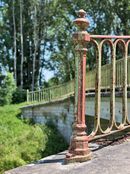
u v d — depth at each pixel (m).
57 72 55.06
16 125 27.89
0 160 17.81
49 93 30.83
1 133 23.91
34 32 52.81
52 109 25.48
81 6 49.75
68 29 52.91
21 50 53.22
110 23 48.16
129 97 8.58
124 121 6.07
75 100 5.35
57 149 21.12
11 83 44.50
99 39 5.62
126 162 4.79
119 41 5.87
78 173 4.58
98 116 5.63
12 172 5.01
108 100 12.05
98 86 5.64
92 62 41.94
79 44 5.36
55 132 23.80
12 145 20.47
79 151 5.12
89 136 5.42
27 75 55.47
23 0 54.66
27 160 18.86
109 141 6.06
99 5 48.59
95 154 5.34
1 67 55.28
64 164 5.08
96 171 4.57
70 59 51.75
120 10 47.34
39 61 55.41
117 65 10.90
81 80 5.35
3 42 55.12
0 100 43.50
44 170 4.89
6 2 54.78
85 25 5.39
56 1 52.81
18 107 34.94
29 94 40.69
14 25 52.97
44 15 53.84
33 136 21.73
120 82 10.66
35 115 28.97
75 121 5.29
